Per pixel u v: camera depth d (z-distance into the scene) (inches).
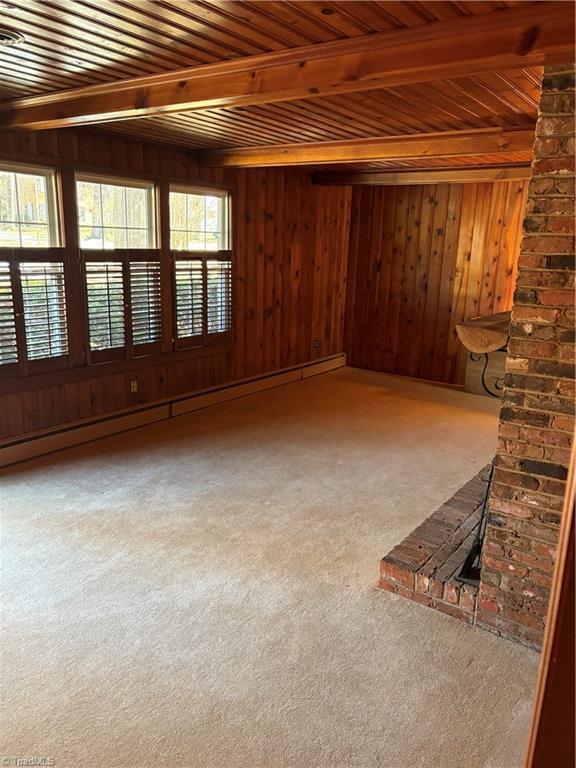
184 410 207.5
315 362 276.2
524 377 82.2
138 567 109.6
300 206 247.1
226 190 209.2
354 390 248.8
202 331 209.3
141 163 176.7
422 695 80.4
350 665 85.7
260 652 87.8
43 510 131.3
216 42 86.8
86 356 169.9
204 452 171.0
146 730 73.2
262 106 127.4
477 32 75.4
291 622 95.0
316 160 177.9
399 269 273.9
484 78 102.7
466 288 257.1
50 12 76.4
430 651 89.2
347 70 86.6
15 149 143.3
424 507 138.4
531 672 85.2
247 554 115.5
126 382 185.8
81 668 83.4
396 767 69.2
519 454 85.2
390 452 175.0
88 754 69.7
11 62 97.9
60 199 155.6
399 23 77.7
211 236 209.3
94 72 103.2
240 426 196.1
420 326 272.7
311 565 112.2
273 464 163.2
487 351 230.4
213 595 101.7
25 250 148.9
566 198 74.3
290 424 199.6
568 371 79.0
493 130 148.9
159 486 146.3
